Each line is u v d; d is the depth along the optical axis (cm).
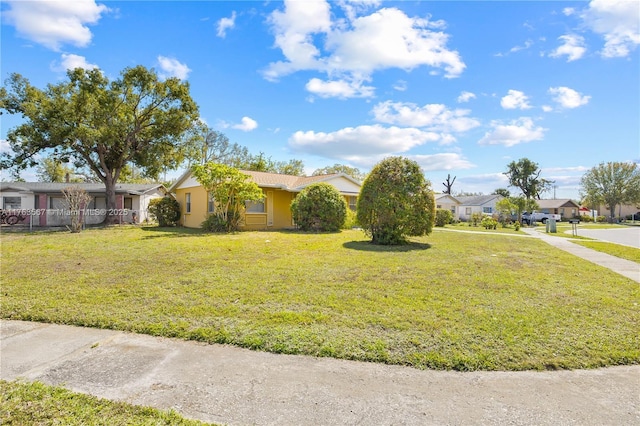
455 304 457
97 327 384
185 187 1972
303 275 625
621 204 4734
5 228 1844
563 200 5441
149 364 297
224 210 1573
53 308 437
